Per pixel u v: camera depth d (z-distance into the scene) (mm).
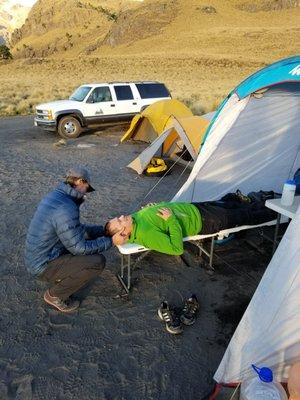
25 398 3303
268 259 5363
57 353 3793
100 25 175375
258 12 119250
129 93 14375
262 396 2762
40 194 8133
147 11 123750
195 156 8789
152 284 4840
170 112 10711
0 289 4820
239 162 6414
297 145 6648
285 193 4703
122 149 12180
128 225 4414
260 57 60344
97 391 3365
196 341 3910
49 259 4160
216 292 4676
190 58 59594
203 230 4816
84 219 6832
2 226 6578
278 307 3072
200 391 3352
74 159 11023
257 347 3133
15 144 13023
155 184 8711
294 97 5852
